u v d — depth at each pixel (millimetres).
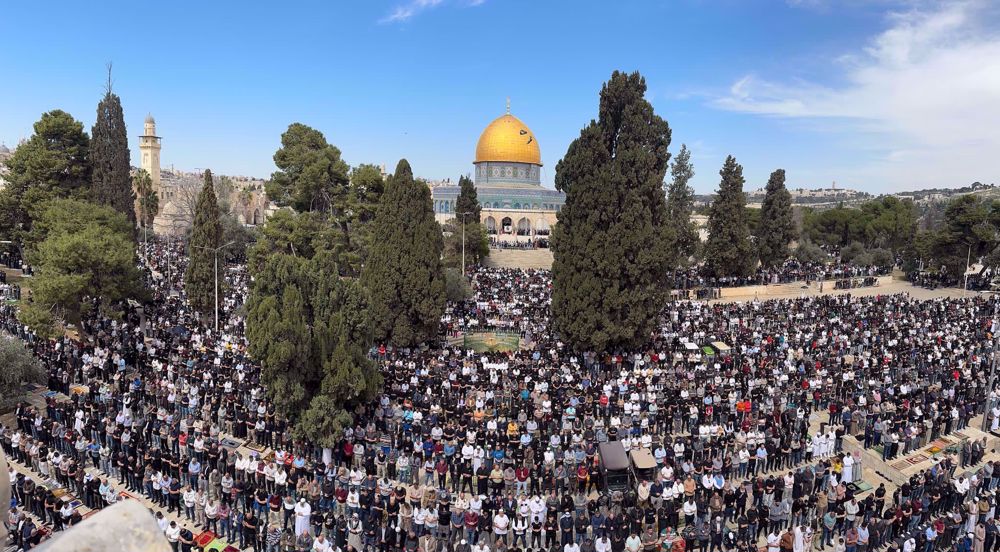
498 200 119500
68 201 49750
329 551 20344
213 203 50219
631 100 43156
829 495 24797
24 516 21141
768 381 34938
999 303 62125
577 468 26125
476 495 24109
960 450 31344
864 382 35844
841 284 80812
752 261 77312
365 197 62000
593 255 40406
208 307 50000
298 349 27328
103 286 42281
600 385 33719
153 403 32062
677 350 43312
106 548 3486
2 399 30906
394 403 31969
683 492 24672
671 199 68188
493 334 51062
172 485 23953
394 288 44031
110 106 60469
